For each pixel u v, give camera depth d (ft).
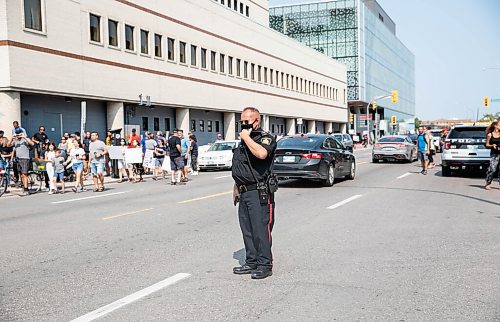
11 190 59.11
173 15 118.42
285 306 16.42
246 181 19.70
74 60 87.15
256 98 164.04
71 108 90.99
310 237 27.45
